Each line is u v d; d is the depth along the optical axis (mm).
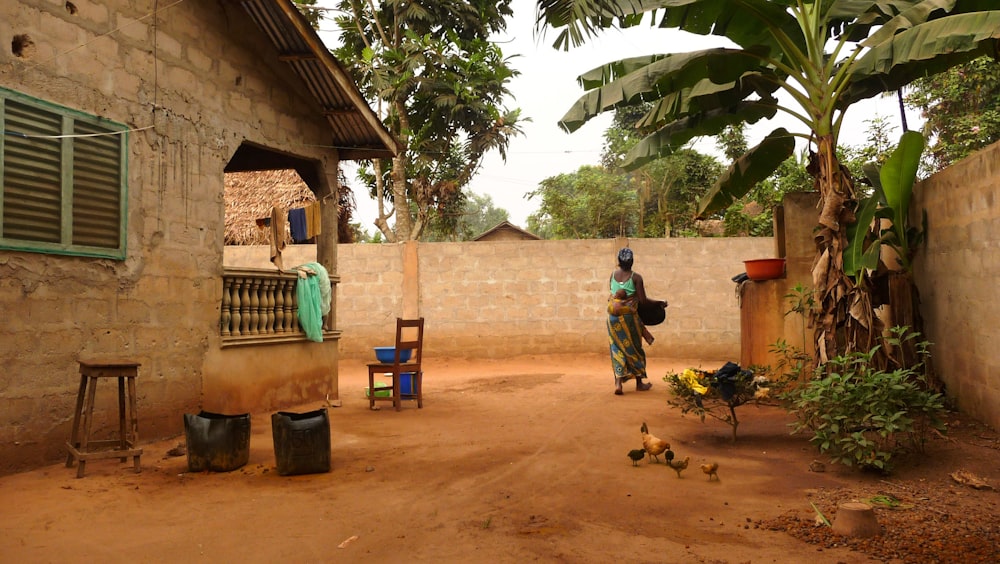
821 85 7438
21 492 5090
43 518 4473
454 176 25484
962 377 7145
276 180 18266
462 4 24891
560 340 15828
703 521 4406
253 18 8695
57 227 6098
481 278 15914
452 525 4352
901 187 7938
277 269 9148
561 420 8133
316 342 9750
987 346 6543
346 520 4461
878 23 7652
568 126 8008
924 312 8188
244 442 5988
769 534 4145
